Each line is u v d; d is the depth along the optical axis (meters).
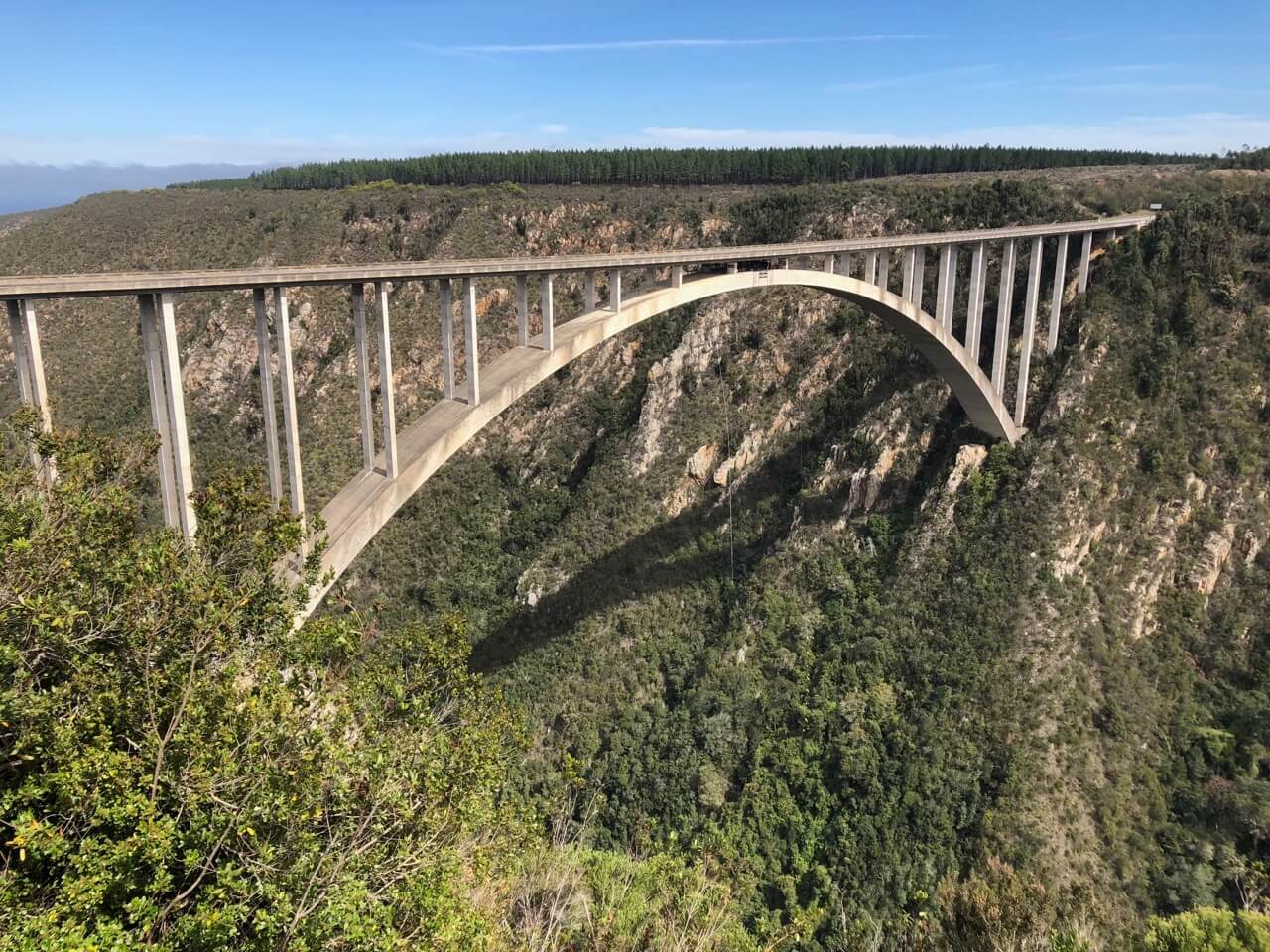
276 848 7.52
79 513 8.52
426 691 10.36
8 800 6.79
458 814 9.30
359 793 8.47
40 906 6.42
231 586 9.31
